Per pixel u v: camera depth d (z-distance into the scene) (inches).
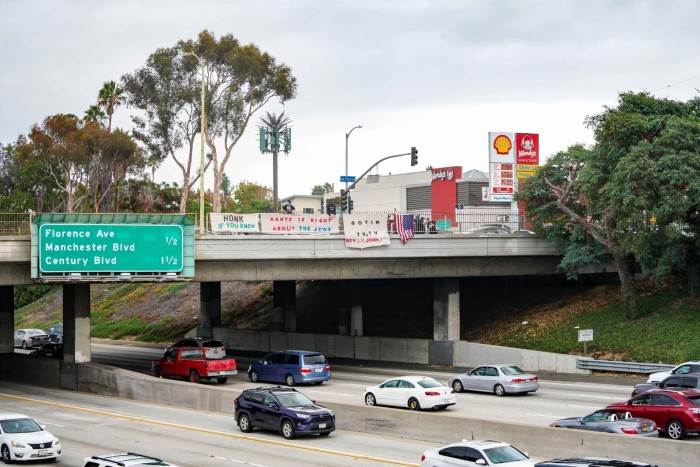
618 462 697.0
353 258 2028.8
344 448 1104.2
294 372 1809.8
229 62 3270.2
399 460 1010.7
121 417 1425.9
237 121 3304.6
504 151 2664.9
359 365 2297.0
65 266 1680.6
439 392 1380.4
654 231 1955.0
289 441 1165.7
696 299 2052.2
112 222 1733.5
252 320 3095.5
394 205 3710.6
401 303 2792.8
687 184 1861.5
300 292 3203.7
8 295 2219.5
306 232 1939.0
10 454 1048.2
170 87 3248.0
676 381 1278.3
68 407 1568.7
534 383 1594.5
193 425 1323.8
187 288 3811.5
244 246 1861.5
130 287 4156.0
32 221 1660.9
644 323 2001.7
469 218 2972.4
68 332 1909.4
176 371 1881.2
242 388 1766.7
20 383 2066.9
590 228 2119.8
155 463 815.1
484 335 2329.0
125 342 3331.7
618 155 1985.7
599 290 2341.3
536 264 2324.1
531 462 818.2
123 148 3641.7
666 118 1971.0
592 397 1545.3
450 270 2207.2
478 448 828.6
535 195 2262.6
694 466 864.9
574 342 2042.3
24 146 3779.5
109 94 4392.2
